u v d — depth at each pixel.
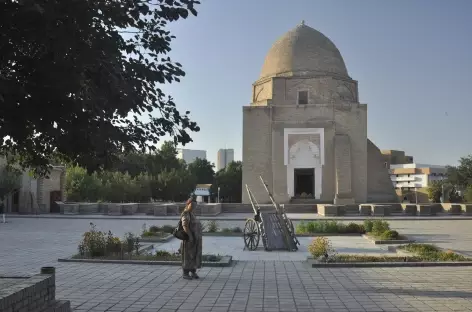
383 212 29.31
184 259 8.99
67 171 41.06
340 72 41.34
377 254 12.78
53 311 5.29
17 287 4.75
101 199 41.88
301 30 42.72
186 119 4.75
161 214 30.30
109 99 4.05
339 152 37.06
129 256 11.56
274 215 14.27
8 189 28.75
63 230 20.91
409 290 7.94
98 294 7.73
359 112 38.00
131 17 4.17
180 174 55.03
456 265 10.41
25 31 3.57
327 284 8.50
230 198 68.19
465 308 6.70
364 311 6.60
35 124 3.95
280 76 40.00
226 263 10.56
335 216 29.03
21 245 15.02
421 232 19.58
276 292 7.85
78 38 3.67
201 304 7.05
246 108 38.94
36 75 3.71
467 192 42.22
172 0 4.10
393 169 89.69
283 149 38.16
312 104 38.34
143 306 6.93
